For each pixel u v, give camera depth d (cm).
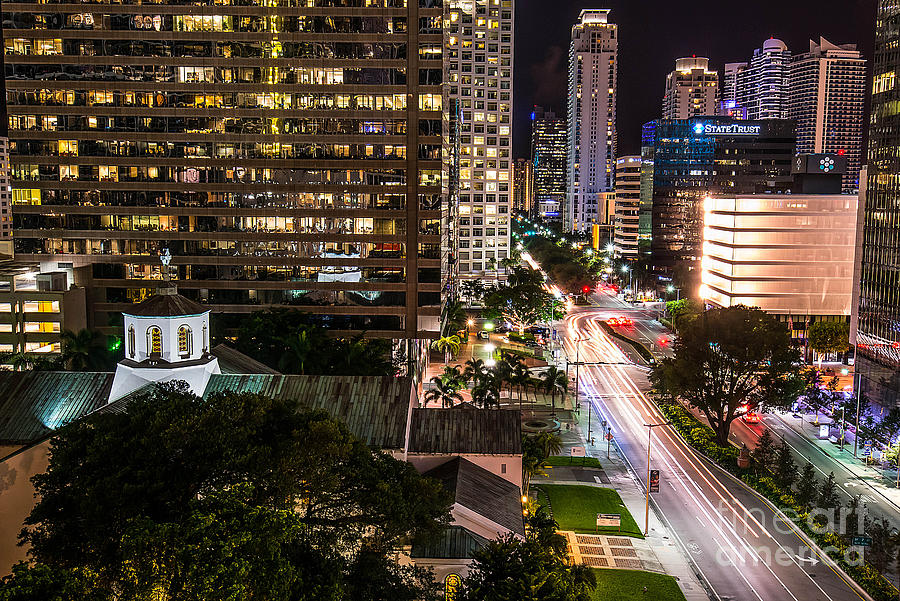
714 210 16425
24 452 4562
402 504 3953
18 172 12031
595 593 5650
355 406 5947
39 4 11681
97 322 12312
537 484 8031
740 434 10006
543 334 16800
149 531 2769
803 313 15188
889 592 5638
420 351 12112
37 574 2617
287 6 11712
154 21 11744
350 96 11869
